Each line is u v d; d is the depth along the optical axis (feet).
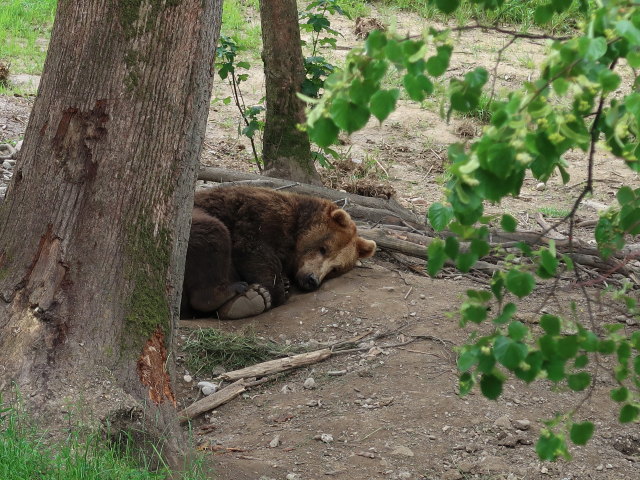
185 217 30.01
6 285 27.66
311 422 32.94
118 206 27.73
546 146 13.93
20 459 23.15
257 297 42.06
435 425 32.63
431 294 43.83
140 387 27.68
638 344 16.80
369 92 14.67
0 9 94.38
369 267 47.96
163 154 28.35
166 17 27.66
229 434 32.63
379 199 53.98
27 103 71.46
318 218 46.09
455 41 17.26
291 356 38.14
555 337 16.40
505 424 32.60
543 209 59.41
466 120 76.64
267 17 53.16
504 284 16.80
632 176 68.33
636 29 12.59
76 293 27.43
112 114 27.43
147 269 28.50
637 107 13.48
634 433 33.12
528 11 96.17
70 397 26.30
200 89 29.22
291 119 54.75
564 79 13.74
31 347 26.84
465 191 14.93
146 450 26.45
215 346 38.27
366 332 39.99
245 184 51.44
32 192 27.81
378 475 29.60
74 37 27.45
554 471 30.30
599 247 19.24
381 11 99.04
